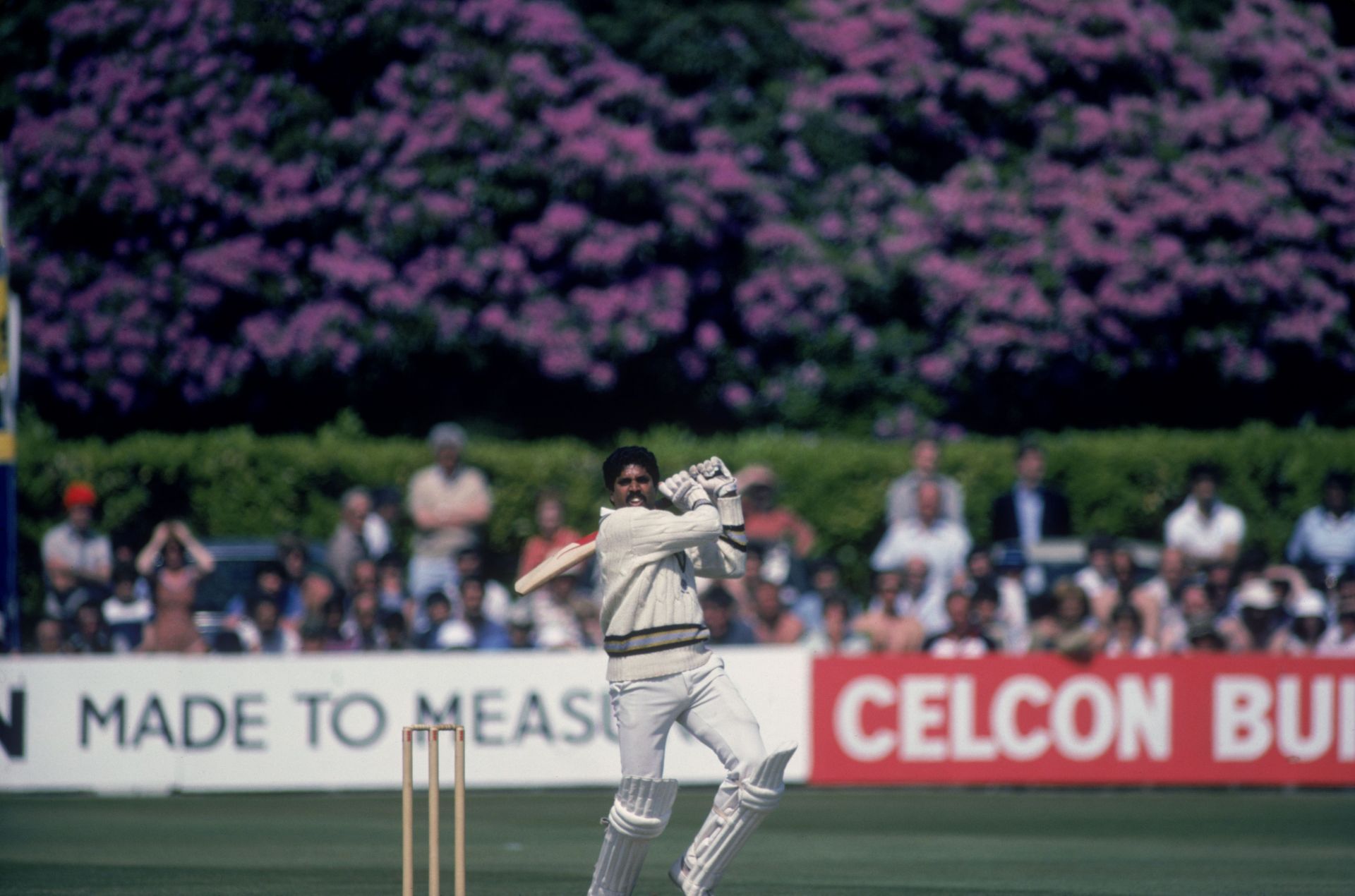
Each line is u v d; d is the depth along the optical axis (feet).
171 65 223.10
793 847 107.76
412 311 221.87
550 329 223.30
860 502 212.02
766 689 137.39
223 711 134.21
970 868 99.09
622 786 74.28
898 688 137.49
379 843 109.70
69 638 151.12
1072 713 137.49
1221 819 121.39
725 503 77.10
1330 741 137.80
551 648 151.43
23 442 200.75
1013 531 180.45
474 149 221.66
